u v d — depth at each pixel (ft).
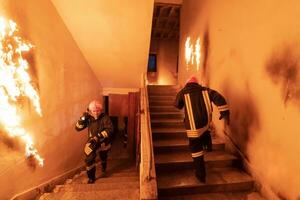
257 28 9.40
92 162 11.75
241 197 8.71
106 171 15.31
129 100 21.20
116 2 11.95
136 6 12.25
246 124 10.18
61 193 9.07
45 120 9.98
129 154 20.80
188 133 8.91
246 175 9.72
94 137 11.68
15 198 7.55
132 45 15.23
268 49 8.66
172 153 11.25
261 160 9.04
